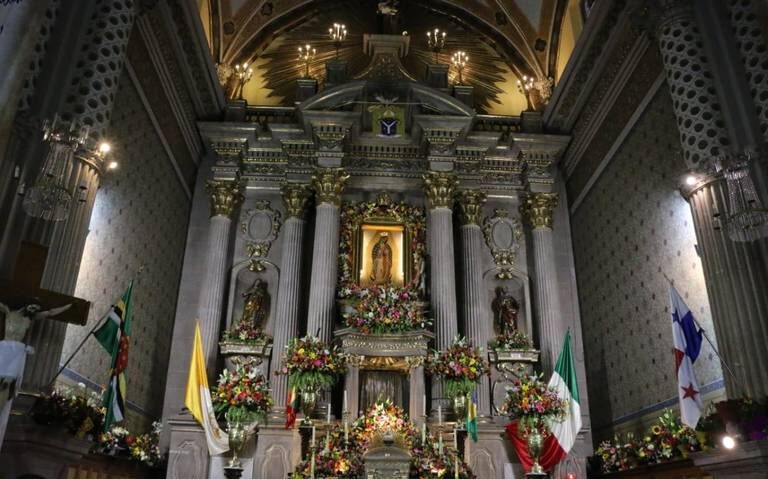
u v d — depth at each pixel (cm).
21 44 654
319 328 1166
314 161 1338
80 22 777
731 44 812
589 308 1251
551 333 1235
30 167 680
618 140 1145
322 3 1568
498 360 1231
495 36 1570
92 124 751
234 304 1270
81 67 770
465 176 1362
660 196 982
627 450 984
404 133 1338
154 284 1123
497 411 1184
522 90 1509
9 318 569
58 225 690
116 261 950
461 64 1465
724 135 779
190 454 1037
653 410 982
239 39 1505
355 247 1316
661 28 882
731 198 668
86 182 736
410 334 1106
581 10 1353
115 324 771
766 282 698
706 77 815
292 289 1237
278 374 1048
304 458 974
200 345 1097
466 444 1036
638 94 1065
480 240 1324
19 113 687
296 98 1410
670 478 863
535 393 988
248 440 1041
